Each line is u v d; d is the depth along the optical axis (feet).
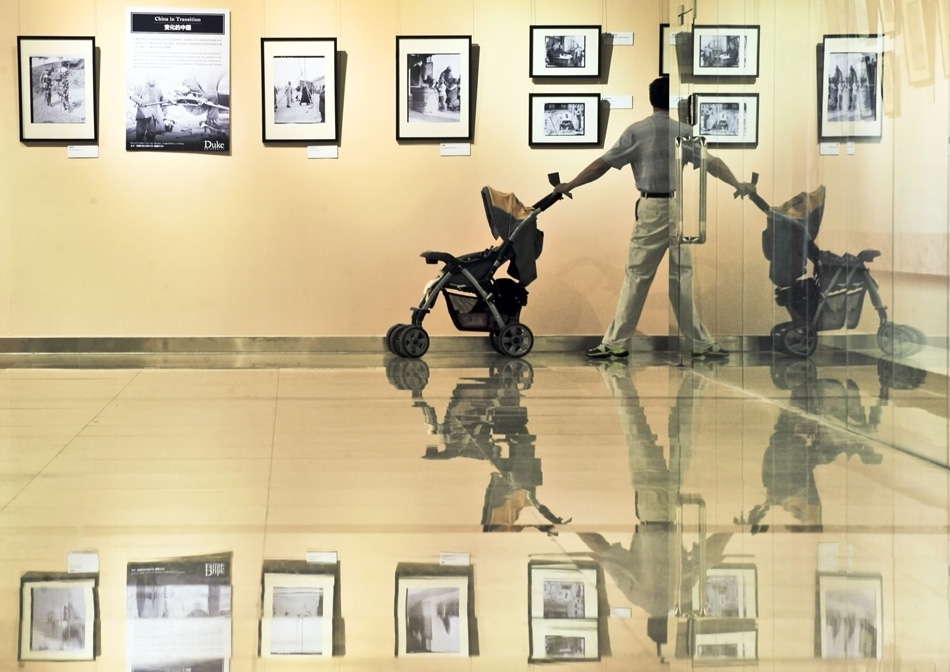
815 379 20.20
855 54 18.38
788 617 10.09
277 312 31.19
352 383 24.88
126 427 19.33
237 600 10.53
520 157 31.32
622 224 31.60
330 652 9.25
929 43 15.96
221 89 30.73
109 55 30.50
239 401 22.26
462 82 31.04
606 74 31.30
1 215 30.58
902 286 17.01
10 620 10.02
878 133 17.69
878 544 12.41
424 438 18.48
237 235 31.01
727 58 23.38
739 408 21.66
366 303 31.27
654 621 9.98
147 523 13.21
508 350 29.81
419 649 9.31
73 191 30.66
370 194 31.14
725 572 11.39
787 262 21.15
